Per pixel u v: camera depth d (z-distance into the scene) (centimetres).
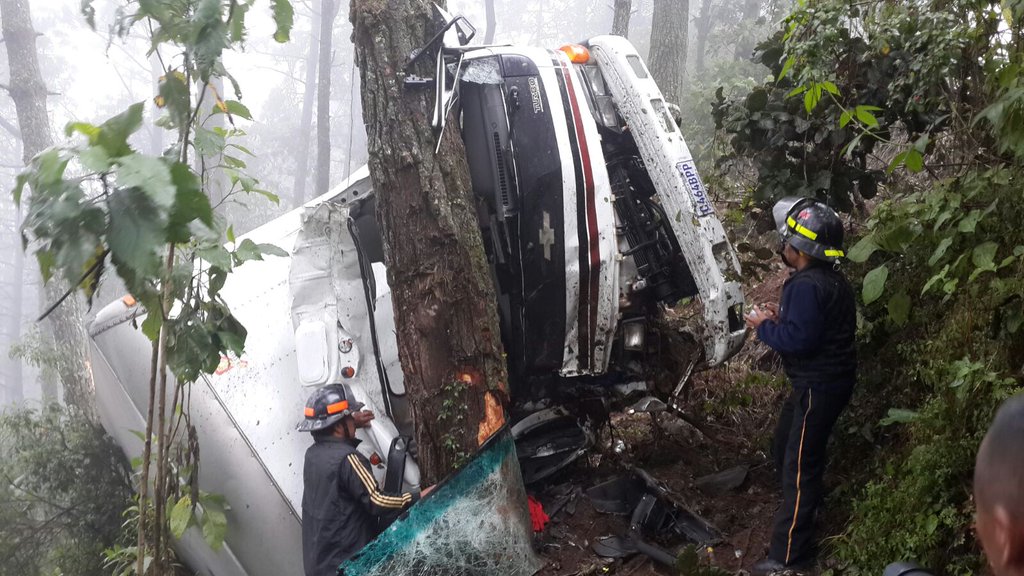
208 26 288
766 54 471
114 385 509
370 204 450
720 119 489
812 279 349
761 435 472
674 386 452
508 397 394
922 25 415
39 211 201
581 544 415
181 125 299
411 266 381
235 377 428
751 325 369
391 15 379
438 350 381
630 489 439
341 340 412
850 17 421
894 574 145
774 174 464
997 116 325
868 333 411
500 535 370
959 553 296
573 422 458
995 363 320
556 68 427
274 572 411
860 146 443
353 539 370
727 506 427
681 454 475
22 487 618
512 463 381
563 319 419
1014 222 342
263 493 410
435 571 357
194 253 329
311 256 413
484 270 389
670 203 412
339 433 386
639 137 421
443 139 386
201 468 427
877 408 404
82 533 596
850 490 383
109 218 196
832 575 333
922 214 365
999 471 108
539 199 413
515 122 416
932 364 347
